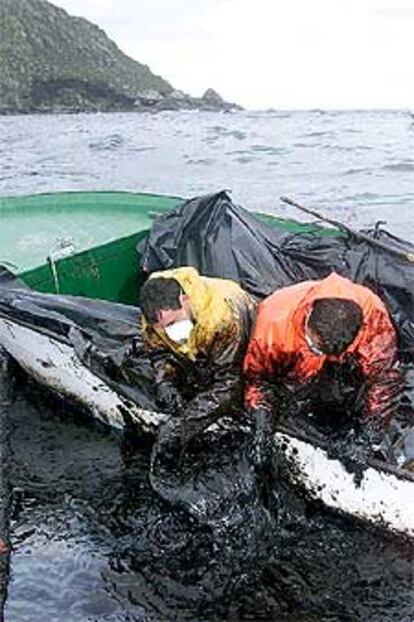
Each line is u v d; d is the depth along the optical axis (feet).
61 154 68.28
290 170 53.26
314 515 16.74
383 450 15.87
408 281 19.90
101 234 24.97
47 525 16.97
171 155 64.18
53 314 19.65
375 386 16.10
